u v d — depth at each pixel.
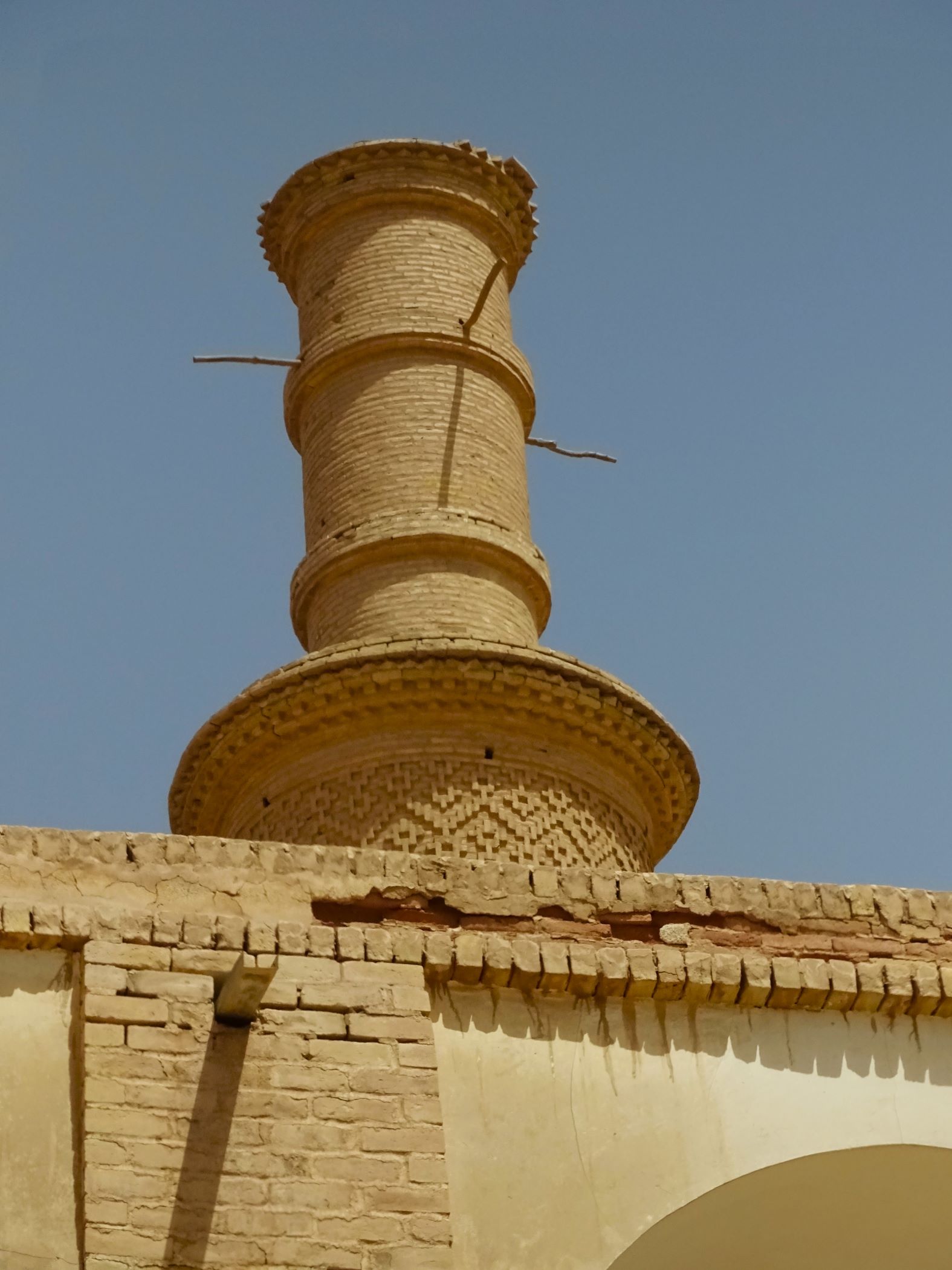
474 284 24.53
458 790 20.84
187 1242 11.34
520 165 25.52
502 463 23.55
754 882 13.42
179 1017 11.97
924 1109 12.84
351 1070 12.12
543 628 23.53
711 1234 12.85
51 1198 11.35
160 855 12.55
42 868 12.27
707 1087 12.64
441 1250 11.70
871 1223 13.37
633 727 21.72
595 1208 12.13
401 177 24.78
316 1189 11.70
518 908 13.01
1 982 11.91
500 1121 12.27
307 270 24.97
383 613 22.23
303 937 12.46
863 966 13.15
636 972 12.77
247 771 21.75
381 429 23.28
